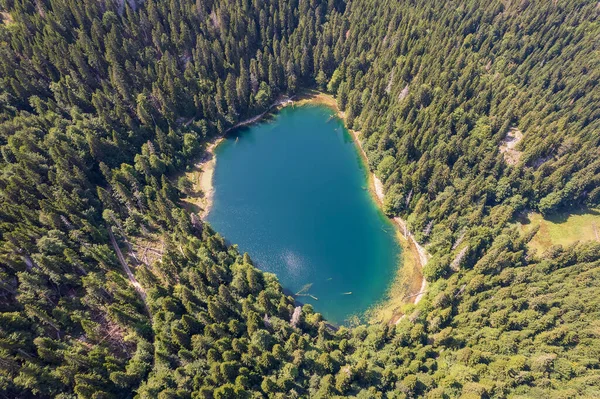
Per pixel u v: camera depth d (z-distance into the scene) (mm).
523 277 105688
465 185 132750
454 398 80875
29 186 108125
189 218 129000
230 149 169000
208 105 165125
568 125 150875
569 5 195375
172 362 82875
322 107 191000
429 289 115750
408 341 96312
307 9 197375
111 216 115188
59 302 89000
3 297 85625
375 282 123875
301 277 125062
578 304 97438
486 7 199625
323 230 139000
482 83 162875
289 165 164375
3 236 93688
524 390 83812
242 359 83438
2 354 72312
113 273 98938
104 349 83875
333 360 86562
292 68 187000
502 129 145125
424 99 160375
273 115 186000
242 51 181125
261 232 138125
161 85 159125
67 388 75375
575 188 134250
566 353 91438
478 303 104500
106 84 150375
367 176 159125
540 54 180375
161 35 166875
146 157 141375
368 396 80625
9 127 119875
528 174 135375
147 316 96000
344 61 184125
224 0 180875
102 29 156250
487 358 89750
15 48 141125
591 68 171875
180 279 101375
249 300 97688
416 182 136500
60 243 97000
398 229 138375
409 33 183500
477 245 115188
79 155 125375
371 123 162000
